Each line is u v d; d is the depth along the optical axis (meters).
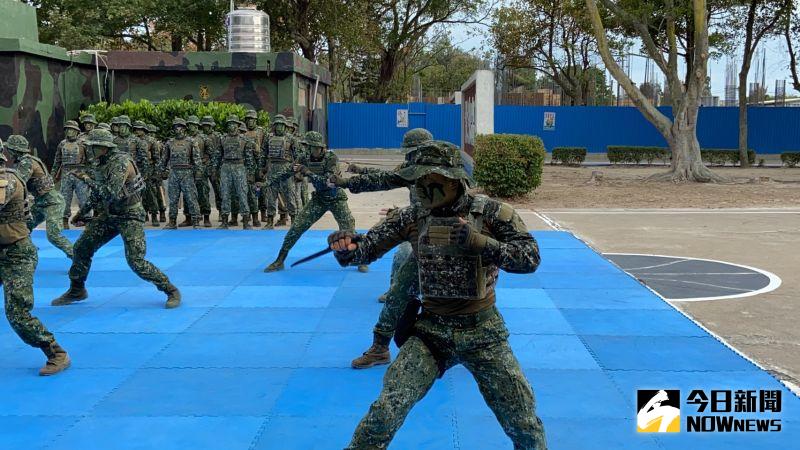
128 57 19.20
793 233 12.63
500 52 39.09
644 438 4.39
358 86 47.94
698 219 14.48
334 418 4.72
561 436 4.42
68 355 6.06
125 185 7.18
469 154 20.58
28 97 16.88
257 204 13.60
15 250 5.41
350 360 5.92
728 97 43.09
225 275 9.34
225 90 19.62
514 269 3.13
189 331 6.79
